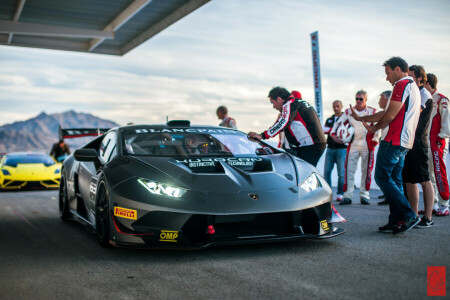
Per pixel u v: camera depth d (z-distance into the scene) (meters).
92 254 3.35
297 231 3.26
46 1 12.39
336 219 3.53
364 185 6.03
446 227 4.03
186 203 3.07
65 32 14.14
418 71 4.28
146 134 4.13
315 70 11.22
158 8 12.98
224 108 7.71
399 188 3.91
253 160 3.71
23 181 9.16
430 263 2.80
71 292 2.48
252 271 2.77
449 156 6.68
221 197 3.13
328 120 6.59
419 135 4.00
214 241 3.06
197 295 2.36
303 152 4.63
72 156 5.24
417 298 2.18
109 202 3.30
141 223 3.09
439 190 4.75
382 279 2.50
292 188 3.36
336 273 2.65
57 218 5.38
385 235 3.72
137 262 3.07
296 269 2.77
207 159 3.64
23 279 2.75
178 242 3.05
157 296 2.37
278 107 4.68
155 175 3.30
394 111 3.65
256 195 3.20
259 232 3.20
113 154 3.92
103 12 13.34
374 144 5.82
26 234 4.27
